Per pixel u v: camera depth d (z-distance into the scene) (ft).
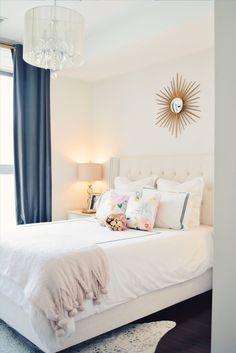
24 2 10.50
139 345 8.03
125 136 14.96
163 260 9.09
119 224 10.64
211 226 11.46
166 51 12.19
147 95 14.05
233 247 4.71
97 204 13.02
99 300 7.45
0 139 14.02
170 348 7.89
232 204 4.72
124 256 8.21
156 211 11.04
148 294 8.77
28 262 7.54
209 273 10.62
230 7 4.75
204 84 12.14
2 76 13.93
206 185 11.79
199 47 11.80
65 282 6.93
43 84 14.10
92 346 7.96
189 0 9.73
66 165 15.44
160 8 10.49
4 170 14.01
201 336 8.47
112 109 15.48
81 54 8.48
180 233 10.11
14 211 14.32
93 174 15.20
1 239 9.06
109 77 15.48
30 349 7.81
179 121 12.92
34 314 6.82
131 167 14.23
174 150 13.14
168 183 12.18
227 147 4.78
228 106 4.77
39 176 14.06
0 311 8.77
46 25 7.99
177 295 9.55
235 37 4.70
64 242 8.28
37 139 14.03
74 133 15.72
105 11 11.07
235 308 4.67
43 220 14.12
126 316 8.24
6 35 12.92
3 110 14.03
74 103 15.70
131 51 12.19
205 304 10.59
